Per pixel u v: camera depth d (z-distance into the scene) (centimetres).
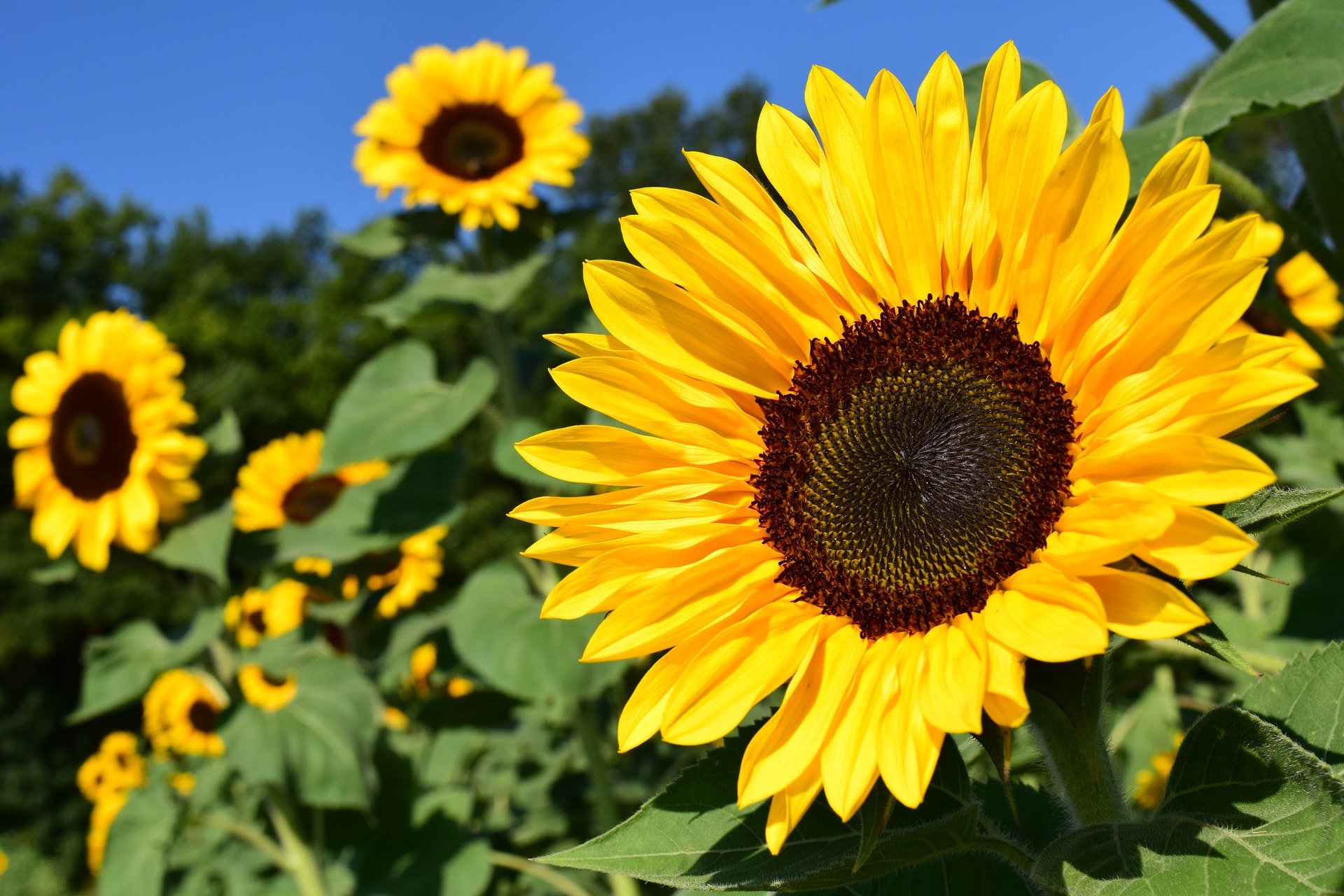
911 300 66
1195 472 51
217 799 160
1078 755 57
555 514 65
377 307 136
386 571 155
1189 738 56
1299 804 51
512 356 137
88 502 133
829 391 65
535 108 136
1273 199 89
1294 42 84
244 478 165
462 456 140
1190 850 51
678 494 67
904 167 64
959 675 53
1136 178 89
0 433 618
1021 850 57
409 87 135
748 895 65
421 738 183
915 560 61
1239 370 52
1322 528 125
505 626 129
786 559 65
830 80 65
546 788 164
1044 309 62
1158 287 56
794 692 58
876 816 54
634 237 66
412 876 137
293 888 143
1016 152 61
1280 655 115
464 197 132
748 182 67
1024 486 60
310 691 136
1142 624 50
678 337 67
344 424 134
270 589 162
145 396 133
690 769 61
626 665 127
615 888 129
